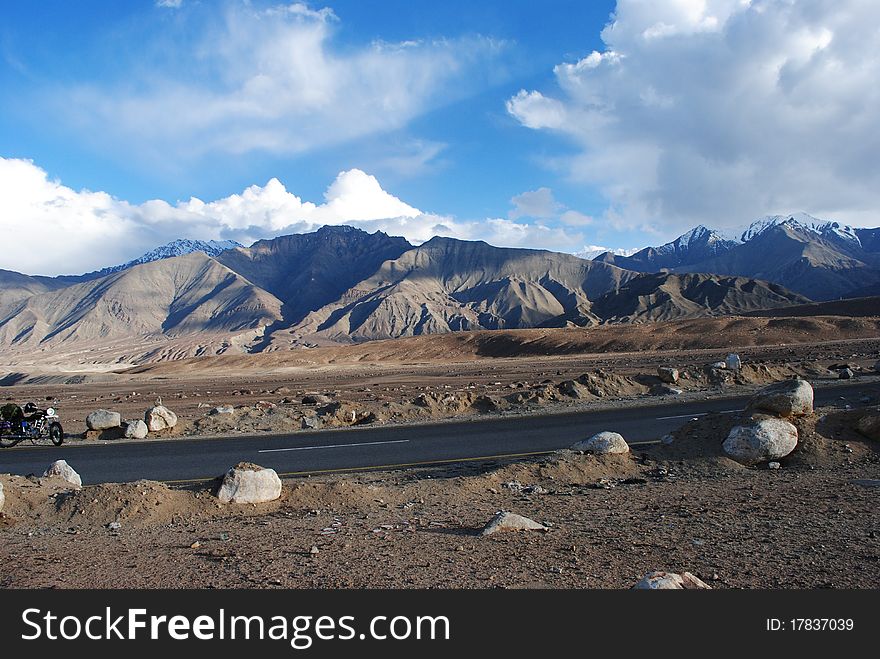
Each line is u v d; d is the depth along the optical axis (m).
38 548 8.02
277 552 7.35
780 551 6.94
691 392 26.58
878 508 8.79
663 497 9.95
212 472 14.54
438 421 21.33
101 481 13.98
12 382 108.19
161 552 7.60
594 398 25.88
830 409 14.27
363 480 12.80
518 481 11.70
